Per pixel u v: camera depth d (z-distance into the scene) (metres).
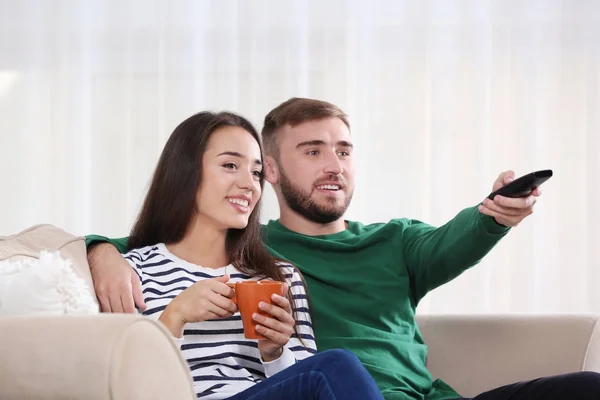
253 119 3.85
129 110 3.88
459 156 3.78
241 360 2.04
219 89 3.87
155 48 3.90
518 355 2.44
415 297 2.54
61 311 1.63
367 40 3.84
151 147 3.87
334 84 3.84
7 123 3.92
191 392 1.45
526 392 2.03
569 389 1.96
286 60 3.86
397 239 2.53
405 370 2.33
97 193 3.86
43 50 3.93
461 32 3.81
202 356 1.99
